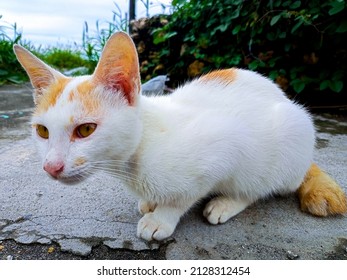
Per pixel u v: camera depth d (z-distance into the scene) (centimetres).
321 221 36
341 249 32
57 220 35
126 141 30
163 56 105
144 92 93
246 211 38
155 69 107
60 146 28
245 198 38
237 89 38
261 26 76
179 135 32
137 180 32
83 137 29
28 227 34
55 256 30
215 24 88
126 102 30
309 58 76
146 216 34
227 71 41
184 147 31
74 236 33
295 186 40
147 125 31
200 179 32
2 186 42
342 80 75
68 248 31
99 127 28
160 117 32
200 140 32
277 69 80
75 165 28
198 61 94
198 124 33
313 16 69
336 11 62
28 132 63
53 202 39
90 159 29
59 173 28
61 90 30
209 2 87
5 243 32
